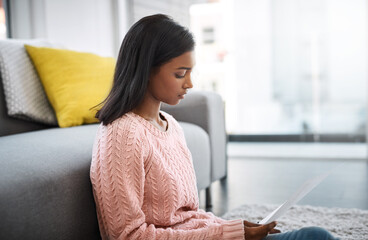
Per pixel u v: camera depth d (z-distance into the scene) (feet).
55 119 5.84
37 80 5.84
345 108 12.27
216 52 12.84
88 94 5.82
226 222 3.20
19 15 9.57
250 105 12.98
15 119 5.49
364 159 10.65
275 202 7.16
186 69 3.29
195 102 6.63
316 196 7.45
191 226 3.40
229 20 12.69
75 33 10.13
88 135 4.45
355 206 6.76
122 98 3.21
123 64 3.25
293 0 12.30
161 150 3.36
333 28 12.12
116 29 11.36
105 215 3.20
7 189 2.80
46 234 3.09
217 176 6.97
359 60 12.01
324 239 2.77
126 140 3.10
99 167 3.19
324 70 12.32
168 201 3.29
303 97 12.59
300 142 12.70
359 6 11.84
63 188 3.27
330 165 10.22
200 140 5.99
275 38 12.55
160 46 3.18
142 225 3.05
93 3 10.61
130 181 3.06
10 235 2.77
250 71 12.83
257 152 11.95
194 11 12.65
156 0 12.01
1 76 5.49
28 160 3.27
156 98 3.40
